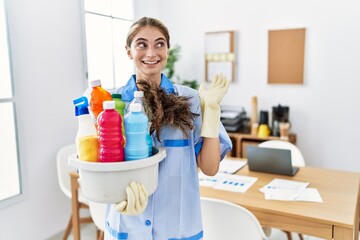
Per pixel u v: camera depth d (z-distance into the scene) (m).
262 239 1.37
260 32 3.43
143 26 1.01
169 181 1.03
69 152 2.60
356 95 3.11
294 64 3.31
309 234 1.49
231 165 2.25
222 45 3.61
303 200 1.64
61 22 2.67
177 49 3.68
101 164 0.83
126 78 3.48
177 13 3.83
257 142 3.33
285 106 3.33
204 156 1.08
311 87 3.28
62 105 2.72
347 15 3.05
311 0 3.18
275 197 1.68
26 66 2.42
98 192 0.86
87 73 2.94
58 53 2.66
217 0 3.60
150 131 1.00
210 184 1.88
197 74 3.81
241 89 3.61
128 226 1.05
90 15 3.01
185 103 1.00
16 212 2.41
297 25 3.27
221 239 1.48
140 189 0.87
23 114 2.42
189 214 1.05
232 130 3.40
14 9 2.31
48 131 2.62
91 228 2.92
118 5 3.32
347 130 3.18
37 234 2.58
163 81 1.09
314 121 3.31
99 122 0.85
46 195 2.63
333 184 1.86
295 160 2.44
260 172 2.09
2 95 2.32
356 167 3.19
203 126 1.04
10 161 2.40
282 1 3.30
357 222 1.91
